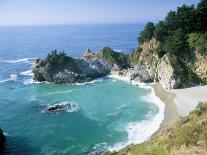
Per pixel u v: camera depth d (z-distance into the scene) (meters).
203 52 94.81
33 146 58.06
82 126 67.38
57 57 115.38
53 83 112.12
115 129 64.62
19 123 70.25
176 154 19.67
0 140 57.84
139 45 127.62
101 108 79.88
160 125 64.75
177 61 94.44
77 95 94.38
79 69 116.62
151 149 23.11
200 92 83.31
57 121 71.00
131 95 91.00
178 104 76.00
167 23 112.19
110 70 123.25
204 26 105.81
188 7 110.00
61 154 54.53
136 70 111.94
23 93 98.56
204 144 19.66
